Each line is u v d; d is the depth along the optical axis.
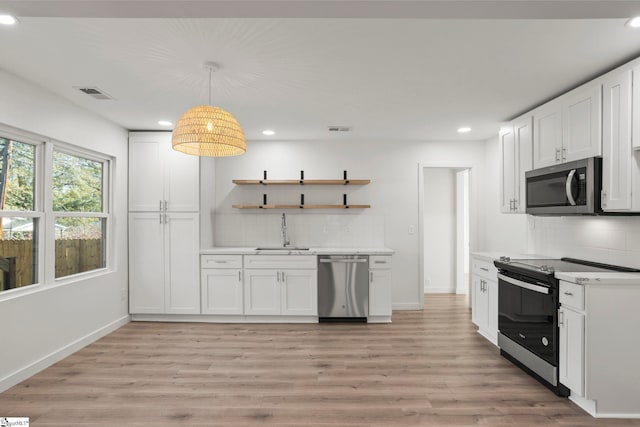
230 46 2.22
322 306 4.27
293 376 2.85
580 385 2.28
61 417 2.26
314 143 4.93
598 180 2.49
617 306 2.27
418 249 4.95
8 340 2.65
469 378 2.81
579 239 3.13
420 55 2.35
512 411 2.34
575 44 2.19
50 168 3.12
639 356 2.27
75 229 3.54
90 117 3.56
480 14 1.54
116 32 2.04
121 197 4.16
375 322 4.30
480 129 4.35
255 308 4.29
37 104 2.88
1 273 2.70
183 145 2.72
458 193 5.86
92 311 3.62
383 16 1.56
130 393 2.57
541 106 3.19
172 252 4.29
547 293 2.57
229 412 2.32
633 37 2.09
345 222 4.92
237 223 4.89
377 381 2.76
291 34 2.07
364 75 2.68
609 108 2.41
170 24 1.96
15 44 2.19
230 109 3.54
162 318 4.37
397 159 4.96
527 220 3.90
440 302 5.31
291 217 4.90
